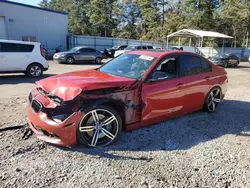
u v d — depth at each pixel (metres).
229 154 3.46
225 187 2.69
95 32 54.06
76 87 3.23
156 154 3.37
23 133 3.84
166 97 4.14
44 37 26.98
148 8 49.00
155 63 4.05
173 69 4.39
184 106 4.60
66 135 3.18
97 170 2.91
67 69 14.60
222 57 19.89
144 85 3.82
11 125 4.23
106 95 3.40
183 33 27.98
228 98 7.28
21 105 5.73
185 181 2.76
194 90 4.73
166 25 45.03
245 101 6.93
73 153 3.28
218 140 3.96
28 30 25.77
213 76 5.25
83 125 3.30
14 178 2.69
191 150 3.54
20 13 24.89
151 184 2.68
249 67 21.22
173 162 3.17
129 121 3.73
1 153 3.20
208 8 38.09
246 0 35.06
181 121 4.78
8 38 24.70
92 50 19.45
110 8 51.41
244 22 36.94
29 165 2.96
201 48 29.86
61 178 2.72
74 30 55.03
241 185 2.74
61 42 28.47
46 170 2.86
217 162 3.22
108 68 4.45
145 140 3.80
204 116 5.20
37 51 10.69
